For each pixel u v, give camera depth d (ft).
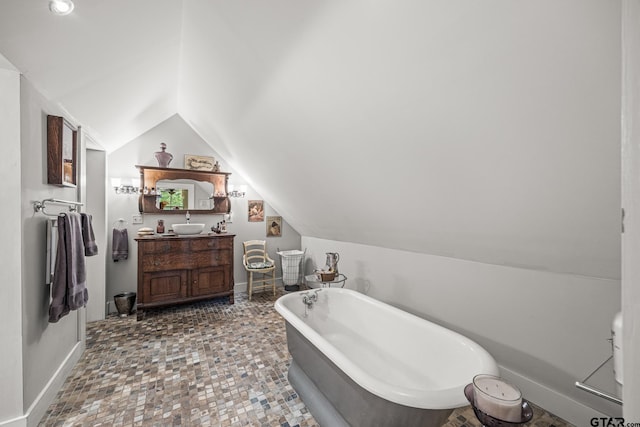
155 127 12.75
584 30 2.76
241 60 6.36
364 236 10.78
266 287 15.55
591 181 3.99
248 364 8.07
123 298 11.40
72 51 5.24
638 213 1.28
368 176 7.14
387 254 10.57
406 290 9.78
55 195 6.76
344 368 4.81
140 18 5.36
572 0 2.63
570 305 5.92
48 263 6.22
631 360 1.30
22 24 4.19
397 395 4.09
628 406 1.30
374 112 5.25
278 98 6.75
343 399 5.24
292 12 4.48
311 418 6.02
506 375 7.08
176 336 9.78
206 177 13.84
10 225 5.20
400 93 4.57
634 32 1.30
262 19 4.94
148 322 10.96
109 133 9.95
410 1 3.39
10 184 5.19
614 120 3.25
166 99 10.59
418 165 5.72
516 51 3.22
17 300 5.25
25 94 5.41
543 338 6.34
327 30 4.41
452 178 5.47
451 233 7.15
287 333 7.36
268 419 5.98
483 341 7.53
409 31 3.69
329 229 12.54
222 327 10.55
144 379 7.31
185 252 12.02
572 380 5.93
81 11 4.42
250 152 10.84
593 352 5.62
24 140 5.40
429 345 6.44
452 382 5.66
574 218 4.71
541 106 3.55
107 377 7.38
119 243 11.71
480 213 5.89
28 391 5.55
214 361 8.22
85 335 8.96
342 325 8.96
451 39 3.49
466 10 3.15
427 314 9.06
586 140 3.59
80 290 6.89
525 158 4.25
